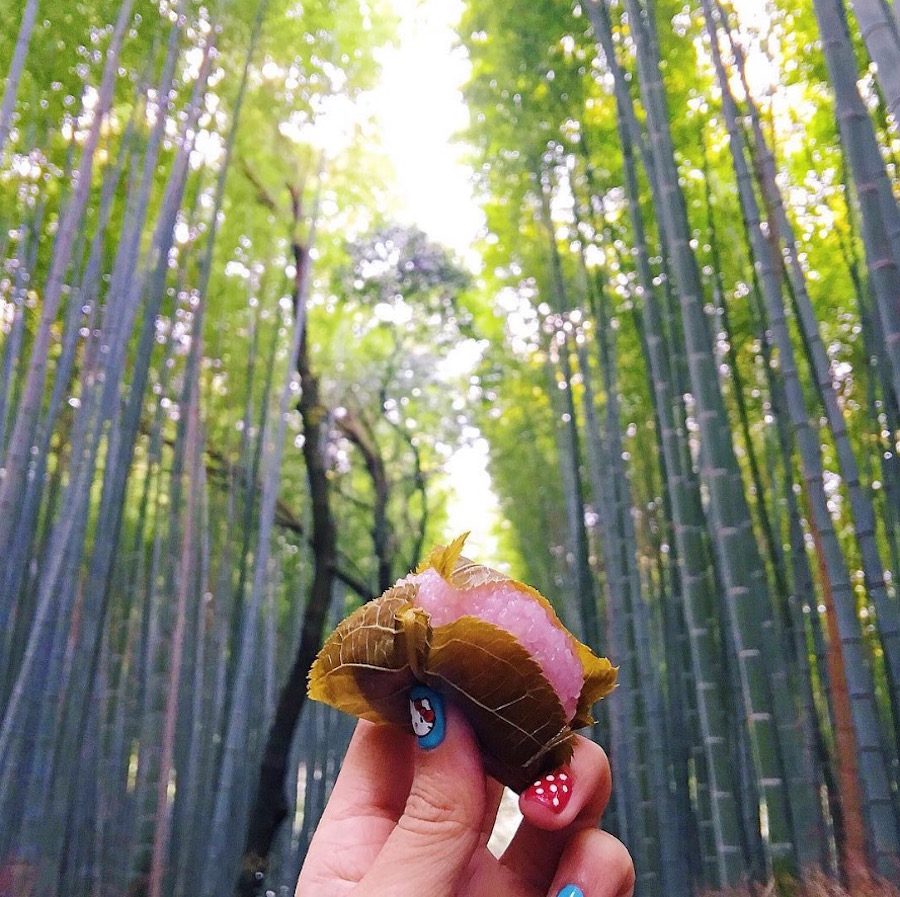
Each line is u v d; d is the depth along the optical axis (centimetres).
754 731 267
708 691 296
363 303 643
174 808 457
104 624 392
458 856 59
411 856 59
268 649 620
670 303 389
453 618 65
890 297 195
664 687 496
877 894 231
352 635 68
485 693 61
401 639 63
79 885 418
